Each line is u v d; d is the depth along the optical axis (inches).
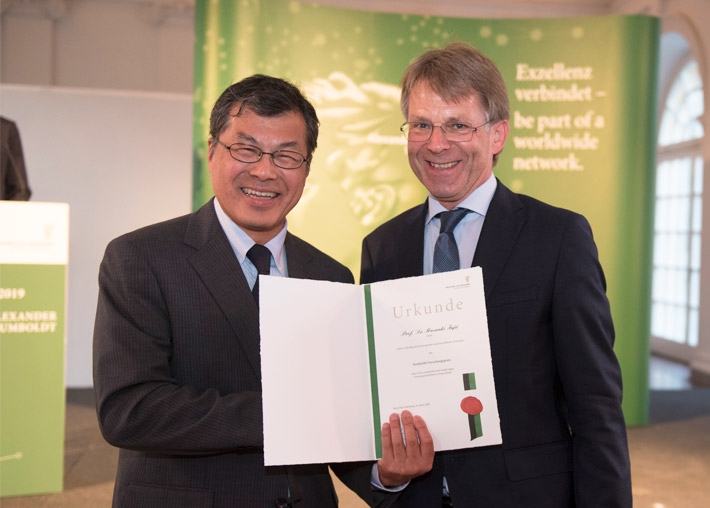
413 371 51.4
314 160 163.3
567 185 170.4
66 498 134.0
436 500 58.0
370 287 52.5
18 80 313.3
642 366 182.7
